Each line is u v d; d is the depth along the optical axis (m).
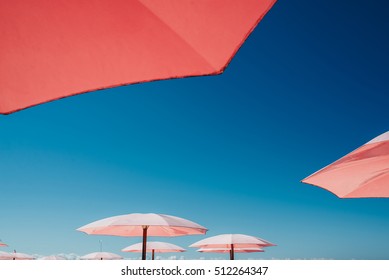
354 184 3.37
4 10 1.29
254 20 1.15
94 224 5.86
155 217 5.68
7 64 1.49
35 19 1.32
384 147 2.35
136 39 1.33
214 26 1.20
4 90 1.57
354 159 2.62
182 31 1.25
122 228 7.31
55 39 1.39
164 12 1.21
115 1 1.20
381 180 3.30
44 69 1.50
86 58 1.44
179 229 7.47
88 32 1.35
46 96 1.59
